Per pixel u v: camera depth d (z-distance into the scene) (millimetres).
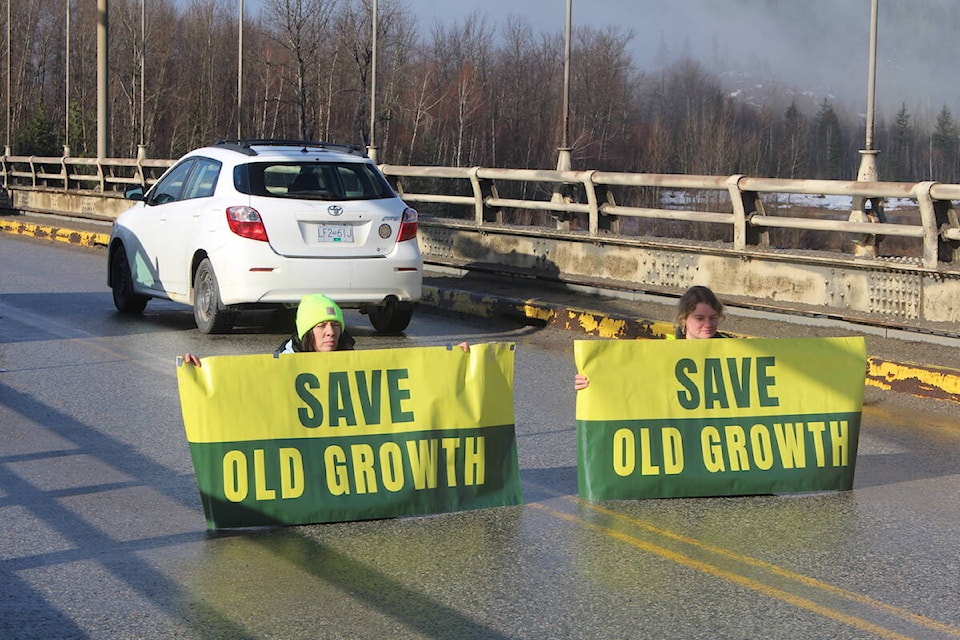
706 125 86188
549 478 7059
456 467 6309
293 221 11602
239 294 11562
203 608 4902
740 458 6691
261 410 5992
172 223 12617
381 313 12617
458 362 6316
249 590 5109
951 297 10812
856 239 11930
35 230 25188
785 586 5234
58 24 95438
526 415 8859
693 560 5566
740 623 4801
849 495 6773
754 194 12766
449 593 5102
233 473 5949
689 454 6629
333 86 83812
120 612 4848
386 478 6168
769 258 12367
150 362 10656
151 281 13117
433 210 28375
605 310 12969
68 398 9094
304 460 6051
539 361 11227
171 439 7859
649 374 6594
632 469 6570
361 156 12336
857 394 6840
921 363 9680
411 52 86625
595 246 14633
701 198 50562
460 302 14477
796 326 11586
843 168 81500
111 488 6695
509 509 6375
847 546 5812
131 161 25938
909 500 6676
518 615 4859
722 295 12844
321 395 6086
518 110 87625
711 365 6668
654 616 4863
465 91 83312
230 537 5844
